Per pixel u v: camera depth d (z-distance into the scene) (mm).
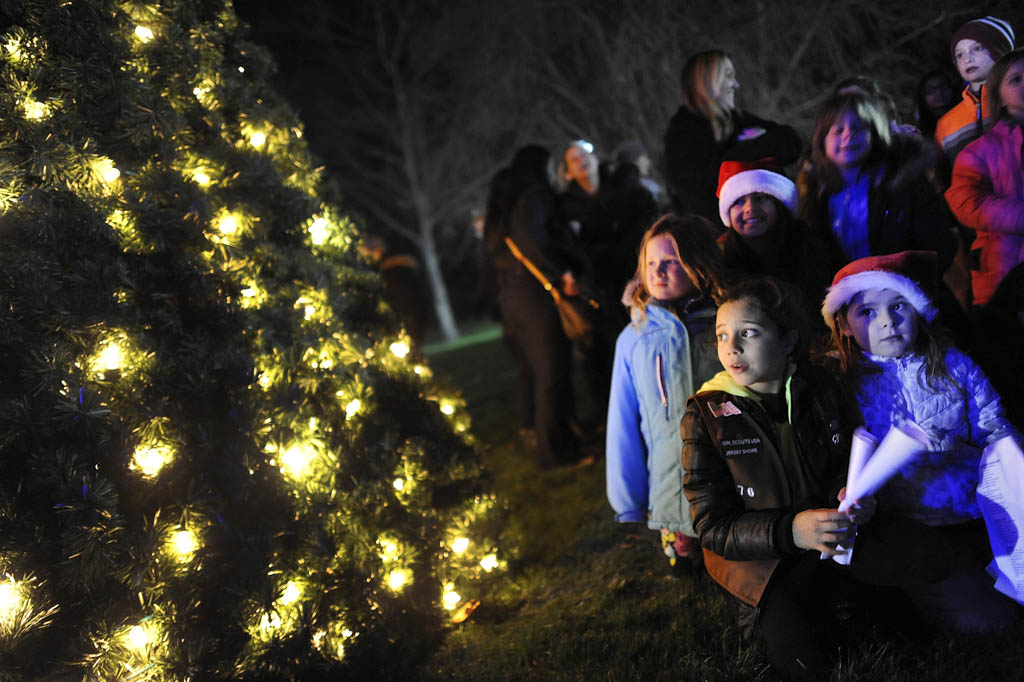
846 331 2740
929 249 3289
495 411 7969
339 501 3412
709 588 3348
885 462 2432
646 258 3168
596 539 4285
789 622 2664
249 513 3096
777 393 2760
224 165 3467
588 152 5754
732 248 3328
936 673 2473
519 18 10258
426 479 3791
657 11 7773
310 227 3955
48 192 2750
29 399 2666
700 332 3148
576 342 5832
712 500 2771
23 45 2896
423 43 18219
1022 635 2586
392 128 21266
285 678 3049
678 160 3982
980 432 2688
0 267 2676
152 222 3006
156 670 2740
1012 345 3418
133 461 2871
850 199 3318
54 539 2656
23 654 2561
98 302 2820
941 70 4031
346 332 3854
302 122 4285
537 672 3184
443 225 23312
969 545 2701
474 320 26812
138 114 3105
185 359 3031
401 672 3404
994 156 3355
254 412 3158
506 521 4348
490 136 17172
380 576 3506
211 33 3697
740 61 6977
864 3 5734
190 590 2920
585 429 6387
